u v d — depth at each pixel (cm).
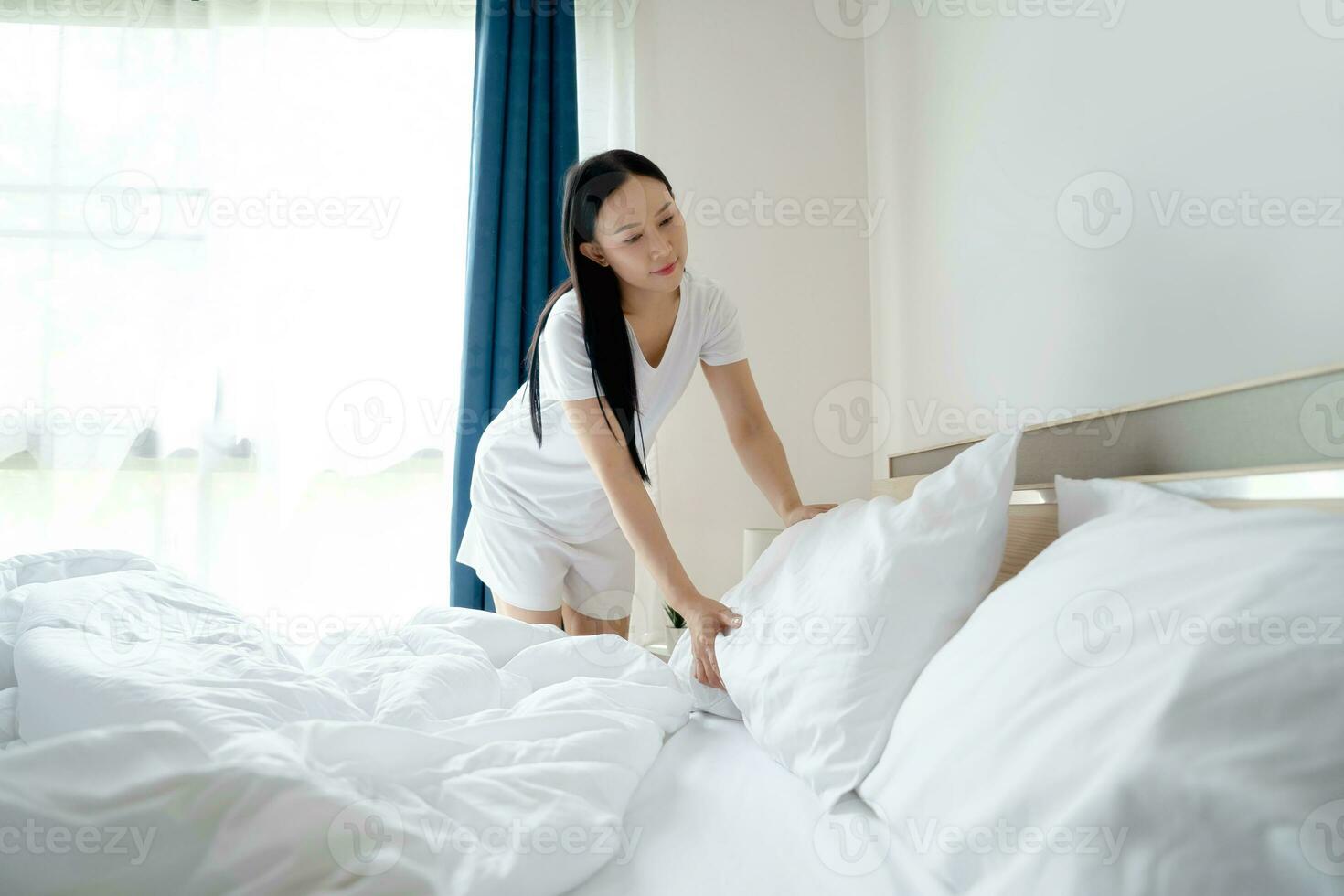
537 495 193
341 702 94
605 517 198
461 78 299
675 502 277
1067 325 151
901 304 246
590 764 83
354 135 296
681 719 120
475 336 276
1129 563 70
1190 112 115
